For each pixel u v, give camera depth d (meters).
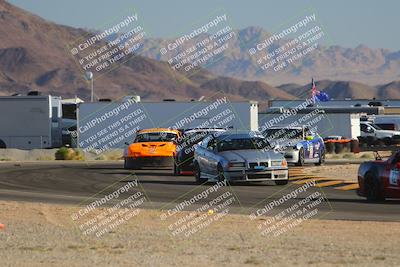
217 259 28.70
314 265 27.42
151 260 28.53
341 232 34.84
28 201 48.38
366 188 47.03
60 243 32.72
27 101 139.12
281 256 29.22
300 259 28.56
